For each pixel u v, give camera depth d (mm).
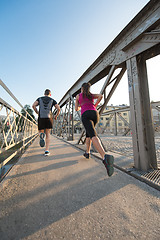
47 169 1898
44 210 986
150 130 1797
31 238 738
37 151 3404
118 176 1616
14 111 2477
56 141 6125
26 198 1146
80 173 1729
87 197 1162
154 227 814
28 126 4852
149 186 1350
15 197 1161
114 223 853
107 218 899
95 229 804
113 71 2477
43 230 798
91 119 1808
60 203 1075
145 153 1707
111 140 6727
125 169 1758
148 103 1838
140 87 1860
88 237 744
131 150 3463
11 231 789
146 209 991
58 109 2984
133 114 1880
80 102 2057
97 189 1303
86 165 2070
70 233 774
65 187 1348
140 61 1944
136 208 1004
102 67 2842
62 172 1772
